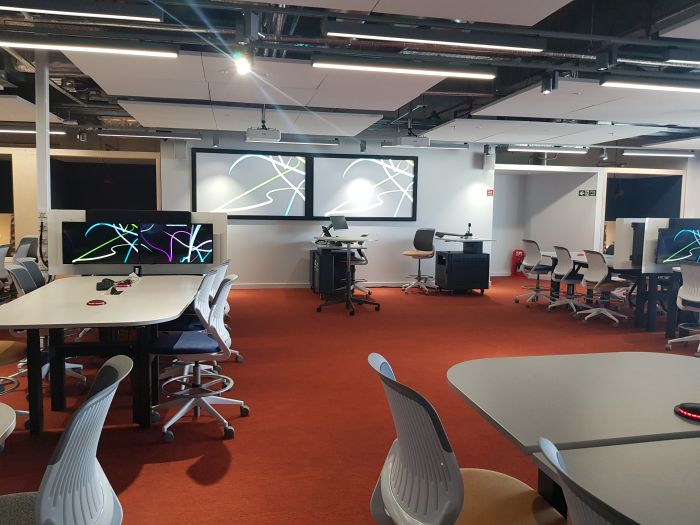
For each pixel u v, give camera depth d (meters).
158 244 5.25
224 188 9.25
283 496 2.67
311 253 9.35
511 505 1.66
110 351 3.60
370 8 3.72
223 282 3.50
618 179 12.82
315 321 6.86
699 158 10.86
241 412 3.71
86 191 12.34
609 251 8.91
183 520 2.45
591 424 1.65
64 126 8.37
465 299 8.78
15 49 5.55
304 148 9.51
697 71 5.68
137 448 3.19
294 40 4.55
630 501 1.22
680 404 1.78
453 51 4.99
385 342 5.82
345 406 3.90
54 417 3.61
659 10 4.26
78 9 3.59
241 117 7.37
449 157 10.12
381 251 10.00
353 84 5.56
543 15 3.83
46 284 4.76
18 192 8.92
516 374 2.15
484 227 10.32
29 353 3.29
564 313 7.69
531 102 6.25
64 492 1.36
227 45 4.44
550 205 11.59
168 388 4.29
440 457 1.42
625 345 5.86
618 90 5.64
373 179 9.79
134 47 4.25
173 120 7.64
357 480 2.83
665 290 7.75
